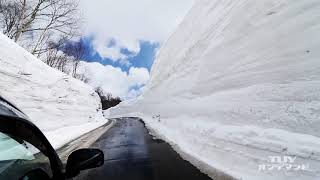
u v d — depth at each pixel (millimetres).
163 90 33594
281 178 4469
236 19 13453
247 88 8906
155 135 14461
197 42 22766
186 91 19531
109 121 35625
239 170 5605
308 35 7117
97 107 35406
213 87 13102
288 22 8359
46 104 16141
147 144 11000
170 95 26547
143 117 40906
